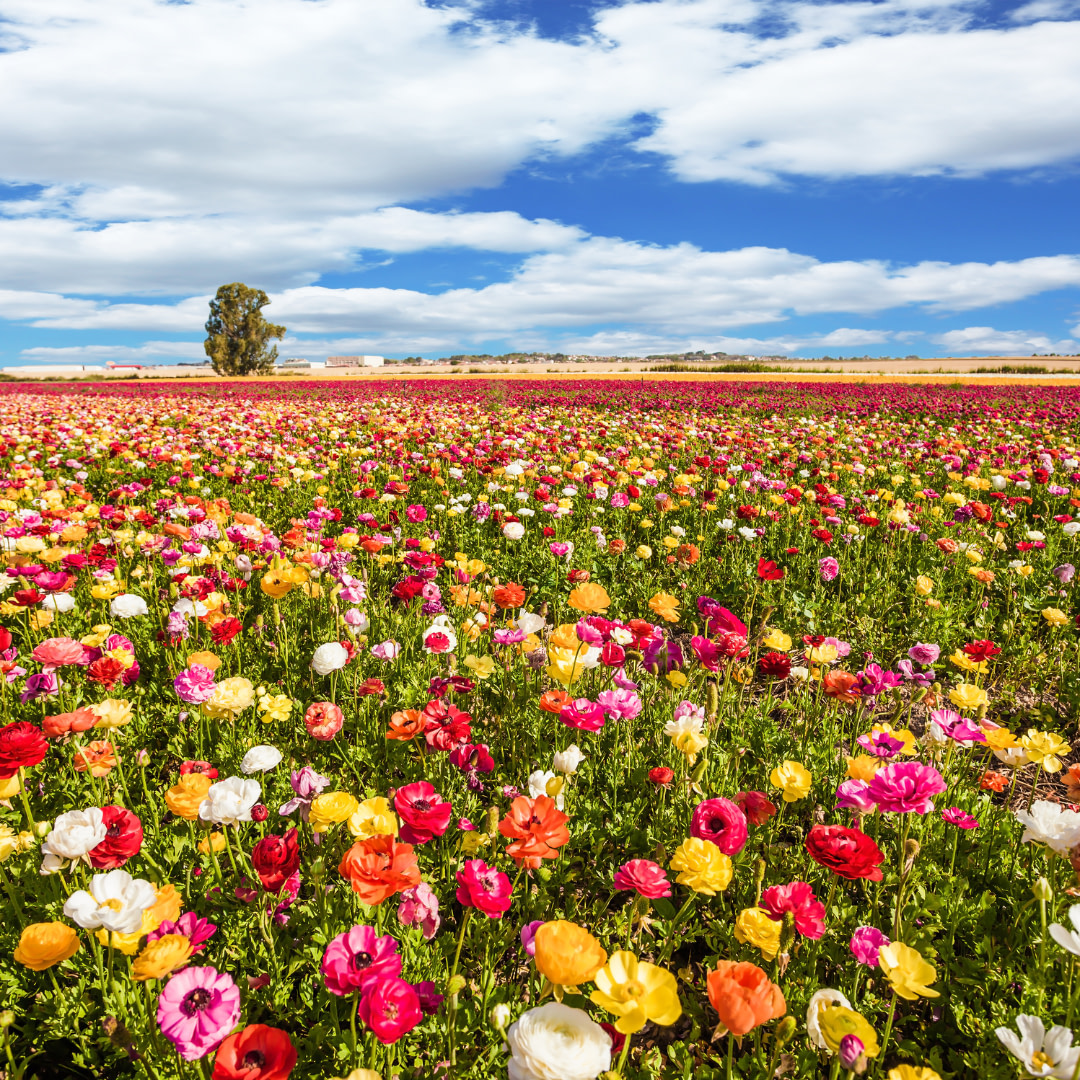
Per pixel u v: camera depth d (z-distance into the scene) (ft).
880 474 36.76
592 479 28.86
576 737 12.06
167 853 8.93
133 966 5.29
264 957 7.41
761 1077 6.65
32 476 30.50
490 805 10.61
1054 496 28.91
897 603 19.20
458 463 33.86
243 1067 4.33
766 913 6.75
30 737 7.14
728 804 7.13
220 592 15.51
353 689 13.39
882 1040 6.68
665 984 4.66
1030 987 7.29
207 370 386.11
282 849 6.73
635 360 402.31
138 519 23.13
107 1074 6.76
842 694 11.02
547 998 7.02
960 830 10.02
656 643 14.20
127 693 13.06
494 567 21.30
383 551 21.38
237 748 11.28
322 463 35.47
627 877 6.74
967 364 270.26
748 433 53.78
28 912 8.01
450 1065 6.11
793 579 20.94
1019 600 18.97
